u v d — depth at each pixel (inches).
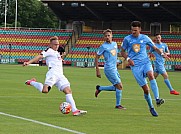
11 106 812.0
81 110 764.0
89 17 3668.8
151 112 720.3
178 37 3395.7
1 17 5605.3
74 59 3373.5
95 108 815.1
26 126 588.7
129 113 751.7
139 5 3211.1
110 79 831.1
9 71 2194.9
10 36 3646.7
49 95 1047.6
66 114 715.4
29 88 1234.6
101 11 3479.3
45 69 2491.4
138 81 725.3
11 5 5575.8
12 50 3535.9
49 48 730.2
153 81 738.8
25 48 3563.0
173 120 679.1
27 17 5546.3
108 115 719.1
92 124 620.4
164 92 1251.2
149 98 720.3
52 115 701.3
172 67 3056.1
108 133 553.9
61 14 3676.2
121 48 748.6
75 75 2017.7
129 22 3661.4
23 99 943.7
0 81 1496.1
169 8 3179.1
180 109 829.2
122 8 3344.0
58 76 719.1
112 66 827.4
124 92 1201.4
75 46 3499.0
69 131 557.9
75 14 3636.8
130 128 595.8
